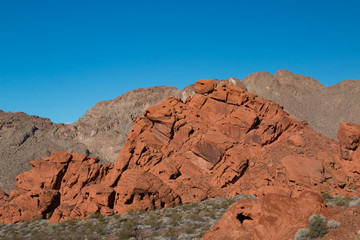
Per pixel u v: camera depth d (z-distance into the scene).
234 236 17.38
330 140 38.59
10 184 100.56
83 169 41.53
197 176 38.38
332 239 14.48
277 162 35.75
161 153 40.56
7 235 32.69
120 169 39.25
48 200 39.22
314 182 31.72
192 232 24.08
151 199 33.72
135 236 25.86
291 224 16.25
